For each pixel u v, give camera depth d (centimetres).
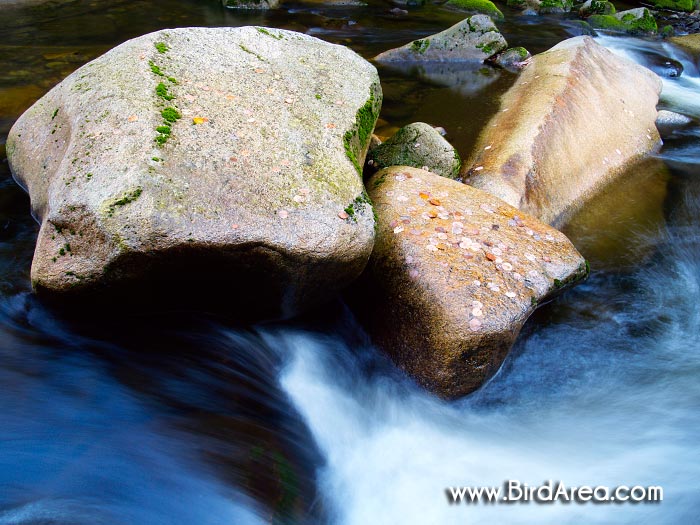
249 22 530
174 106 229
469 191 258
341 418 224
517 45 529
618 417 229
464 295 216
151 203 200
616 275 276
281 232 206
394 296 226
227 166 215
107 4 558
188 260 203
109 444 199
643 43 567
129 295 212
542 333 249
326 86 262
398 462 216
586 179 318
